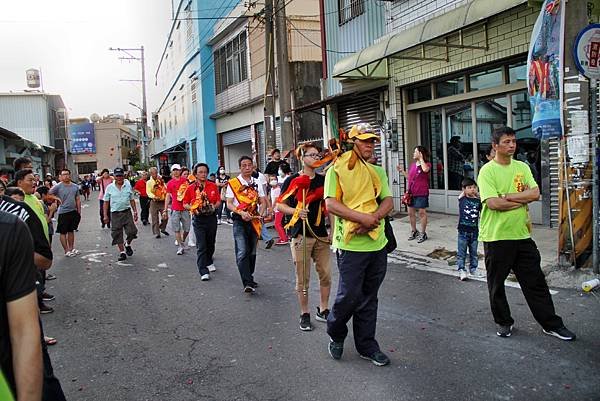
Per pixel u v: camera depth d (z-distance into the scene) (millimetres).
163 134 47094
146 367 4711
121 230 10195
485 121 10758
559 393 3727
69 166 50188
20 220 2064
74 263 10156
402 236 10156
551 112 6555
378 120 13469
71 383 4441
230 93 24984
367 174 4293
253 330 5539
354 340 4730
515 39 9383
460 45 9711
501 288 4793
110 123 68688
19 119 39531
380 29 13070
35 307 2051
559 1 6242
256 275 8180
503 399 3688
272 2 14570
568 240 6559
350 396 3883
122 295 7441
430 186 12555
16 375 1971
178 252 10594
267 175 11242
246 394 4047
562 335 4672
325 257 5508
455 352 4562
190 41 29719
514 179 4750
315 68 18938
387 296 6445
